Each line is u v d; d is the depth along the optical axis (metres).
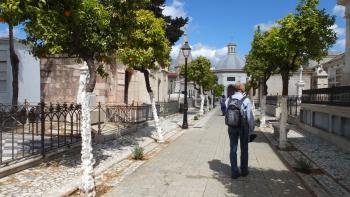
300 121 21.30
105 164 9.59
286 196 6.94
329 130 15.14
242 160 8.52
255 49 15.42
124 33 8.98
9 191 6.92
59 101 18.89
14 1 6.11
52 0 6.79
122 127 16.70
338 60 33.53
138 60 12.46
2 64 18.61
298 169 9.15
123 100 20.89
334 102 14.58
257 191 7.25
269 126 21.84
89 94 7.19
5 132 11.89
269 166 9.77
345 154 11.81
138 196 6.82
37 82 19.03
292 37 11.42
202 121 26.89
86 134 6.93
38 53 8.27
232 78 108.75
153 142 14.29
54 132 13.77
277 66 14.05
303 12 11.37
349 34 18.61
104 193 7.02
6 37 18.12
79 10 6.98
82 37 7.55
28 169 8.68
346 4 18.67
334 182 7.99
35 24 6.97
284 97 12.89
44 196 6.56
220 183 7.84
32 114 10.19
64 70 18.86
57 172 8.48
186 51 21.38
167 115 30.19
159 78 35.25
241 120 8.34
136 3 9.02
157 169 9.18
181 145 13.65
